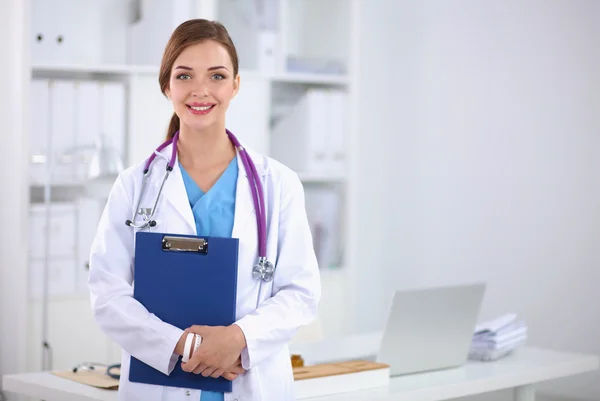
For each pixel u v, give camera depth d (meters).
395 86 4.60
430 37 4.39
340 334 4.30
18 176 3.54
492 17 4.09
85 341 3.70
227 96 1.75
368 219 4.77
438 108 4.36
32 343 3.60
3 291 3.65
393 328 2.37
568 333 3.77
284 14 4.20
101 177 3.74
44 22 3.87
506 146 4.03
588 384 3.62
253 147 4.11
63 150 3.68
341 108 4.28
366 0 4.76
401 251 4.57
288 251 1.79
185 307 1.67
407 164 4.54
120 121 3.79
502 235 4.05
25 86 3.53
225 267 1.66
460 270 4.25
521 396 2.67
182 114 1.73
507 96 4.02
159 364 1.65
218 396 1.70
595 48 3.65
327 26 4.52
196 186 1.79
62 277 3.67
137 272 1.69
